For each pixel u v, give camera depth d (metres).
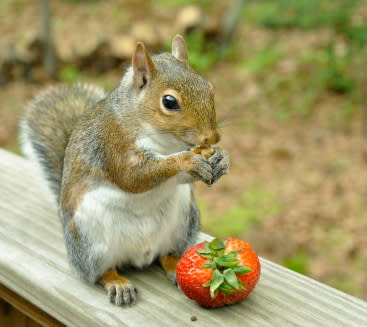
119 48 2.47
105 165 0.75
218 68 2.49
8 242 0.74
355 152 1.83
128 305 0.69
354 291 1.19
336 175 1.70
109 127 0.76
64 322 0.69
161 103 0.75
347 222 1.45
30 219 0.76
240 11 2.62
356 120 2.03
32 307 0.71
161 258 0.76
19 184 0.81
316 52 2.47
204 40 2.65
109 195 0.75
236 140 1.93
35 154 0.85
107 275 0.73
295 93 2.21
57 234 0.75
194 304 0.69
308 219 1.47
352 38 2.54
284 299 0.69
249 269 0.67
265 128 2.01
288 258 1.31
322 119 2.05
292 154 1.83
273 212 1.51
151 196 0.75
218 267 0.67
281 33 2.71
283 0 2.85
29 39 2.46
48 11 2.40
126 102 0.76
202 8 3.13
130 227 0.75
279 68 2.39
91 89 0.89
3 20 3.03
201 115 0.74
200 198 1.60
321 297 0.69
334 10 2.69
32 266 0.71
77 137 0.78
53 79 2.45
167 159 0.74
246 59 2.53
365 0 2.89
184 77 0.75
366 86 2.20
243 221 1.47
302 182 1.66
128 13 3.10
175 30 2.66
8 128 2.01
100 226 0.75
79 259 0.72
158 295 0.70
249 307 0.68
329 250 1.34
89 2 3.29
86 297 0.69
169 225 0.76
